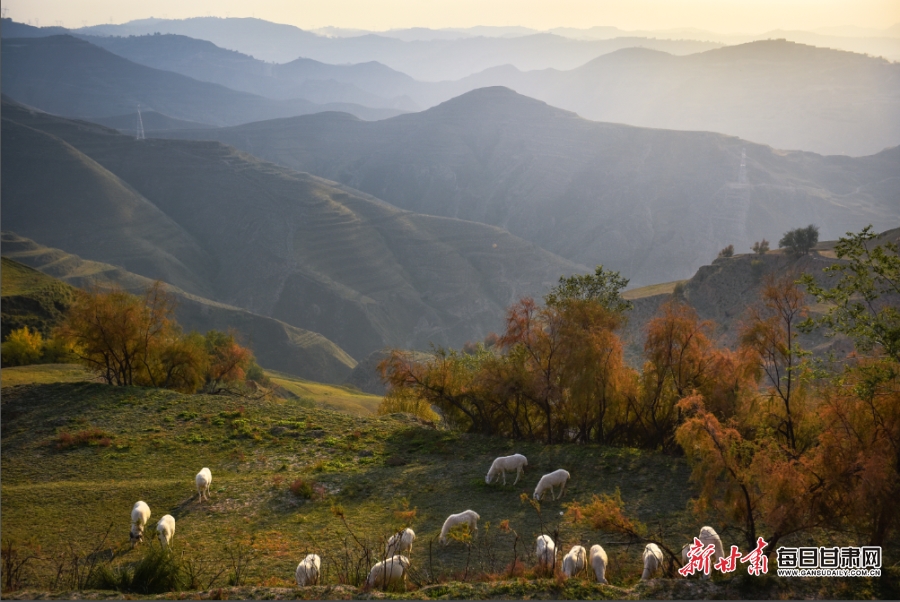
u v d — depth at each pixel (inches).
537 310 1530.5
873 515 692.1
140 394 1704.0
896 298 2315.5
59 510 1032.2
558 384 1461.6
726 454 719.7
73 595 601.3
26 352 2748.5
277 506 1054.4
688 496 1010.1
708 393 1290.6
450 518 874.8
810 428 1104.8
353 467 1270.9
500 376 1494.8
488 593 602.9
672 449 1333.7
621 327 1545.3
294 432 1470.2
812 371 924.0
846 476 696.4
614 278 1752.0
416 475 1196.5
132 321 1843.0
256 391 2504.9
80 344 1840.6
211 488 1131.9
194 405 1633.9
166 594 607.5
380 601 585.6
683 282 5265.8
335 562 786.8
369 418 1620.3
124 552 867.4
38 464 1278.3
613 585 668.7
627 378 1427.2
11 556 810.8
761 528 837.2
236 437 1441.9
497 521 956.0
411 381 1622.8
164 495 1101.7
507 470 1199.6
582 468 1175.6
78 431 1450.5
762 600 593.6
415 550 843.4
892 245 865.5
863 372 799.7
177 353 1916.8
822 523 707.4
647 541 774.5
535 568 692.1
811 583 626.5
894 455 743.7
